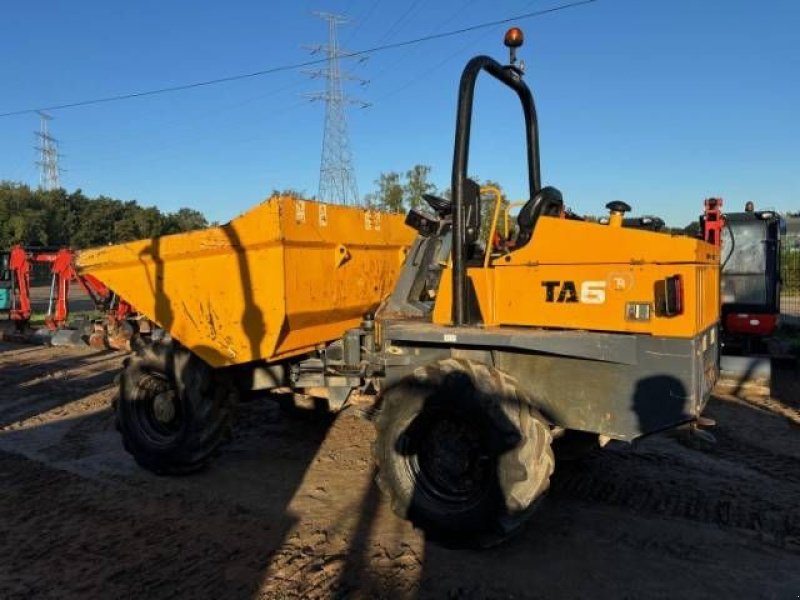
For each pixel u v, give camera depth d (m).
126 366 5.83
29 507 5.03
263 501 5.09
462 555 4.16
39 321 19.03
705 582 3.82
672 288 3.77
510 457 3.97
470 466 4.27
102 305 13.05
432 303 5.27
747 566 4.00
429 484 4.37
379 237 6.18
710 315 4.52
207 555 4.20
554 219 4.20
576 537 4.40
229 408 5.75
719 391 8.83
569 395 4.12
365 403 6.02
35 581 3.91
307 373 5.59
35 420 7.68
